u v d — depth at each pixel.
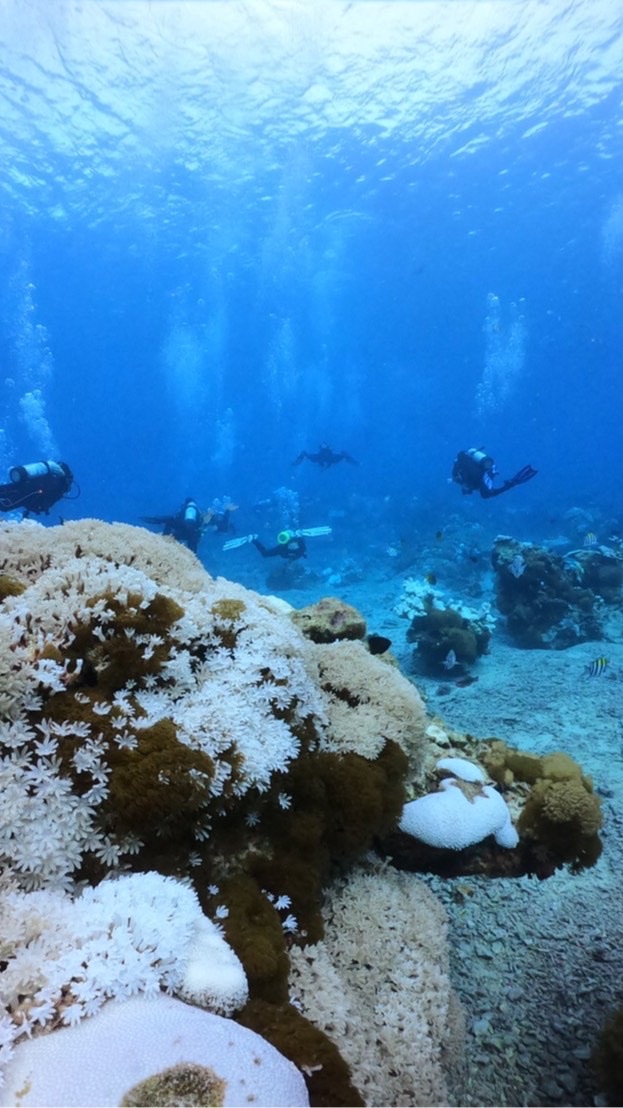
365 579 19.52
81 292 53.50
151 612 2.48
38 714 2.09
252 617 2.85
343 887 2.95
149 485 77.31
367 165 35.09
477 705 8.49
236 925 2.11
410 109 29.98
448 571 18.25
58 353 68.12
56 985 1.47
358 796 2.78
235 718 2.31
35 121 27.59
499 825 3.33
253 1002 1.92
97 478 88.56
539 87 27.59
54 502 10.17
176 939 1.68
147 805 1.97
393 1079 2.34
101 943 1.58
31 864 1.78
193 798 2.05
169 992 1.61
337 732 3.00
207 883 2.25
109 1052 1.36
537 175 36.31
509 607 12.04
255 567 22.70
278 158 33.84
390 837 3.32
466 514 29.47
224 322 61.66
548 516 28.06
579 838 3.30
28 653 2.17
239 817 2.45
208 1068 1.37
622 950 4.00
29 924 1.61
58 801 1.89
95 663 2.29
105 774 1.98
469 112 30.08
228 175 35.31
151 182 35.53
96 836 1.95
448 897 4.54
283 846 2.56
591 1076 3.19
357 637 5.09
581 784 3.46
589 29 23.34
